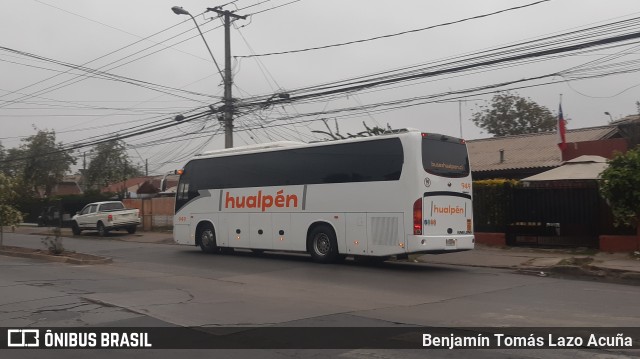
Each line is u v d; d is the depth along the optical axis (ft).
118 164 157.58
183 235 67.36
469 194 50.80
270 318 28.63
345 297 35.17
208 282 41.88
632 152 51.24
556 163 84.99
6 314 29.91
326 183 53.52
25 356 22.50
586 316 28.86
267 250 60.13
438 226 47.96
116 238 95.14
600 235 55.42
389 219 48.47
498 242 62.18
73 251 65.77
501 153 95.61
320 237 53.93
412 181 47.24
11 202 74.23
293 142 58.70
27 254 62.59
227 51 77.05
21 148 156.25
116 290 37.68
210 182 64.90
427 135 48.39
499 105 148.05
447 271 48.34
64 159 158.81
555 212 59.77
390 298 34.76
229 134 77.20
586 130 99.35
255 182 59.98
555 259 51.21
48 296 35.04
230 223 62.18
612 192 51.13
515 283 41.11
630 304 32.40
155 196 125.08
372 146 50.42
